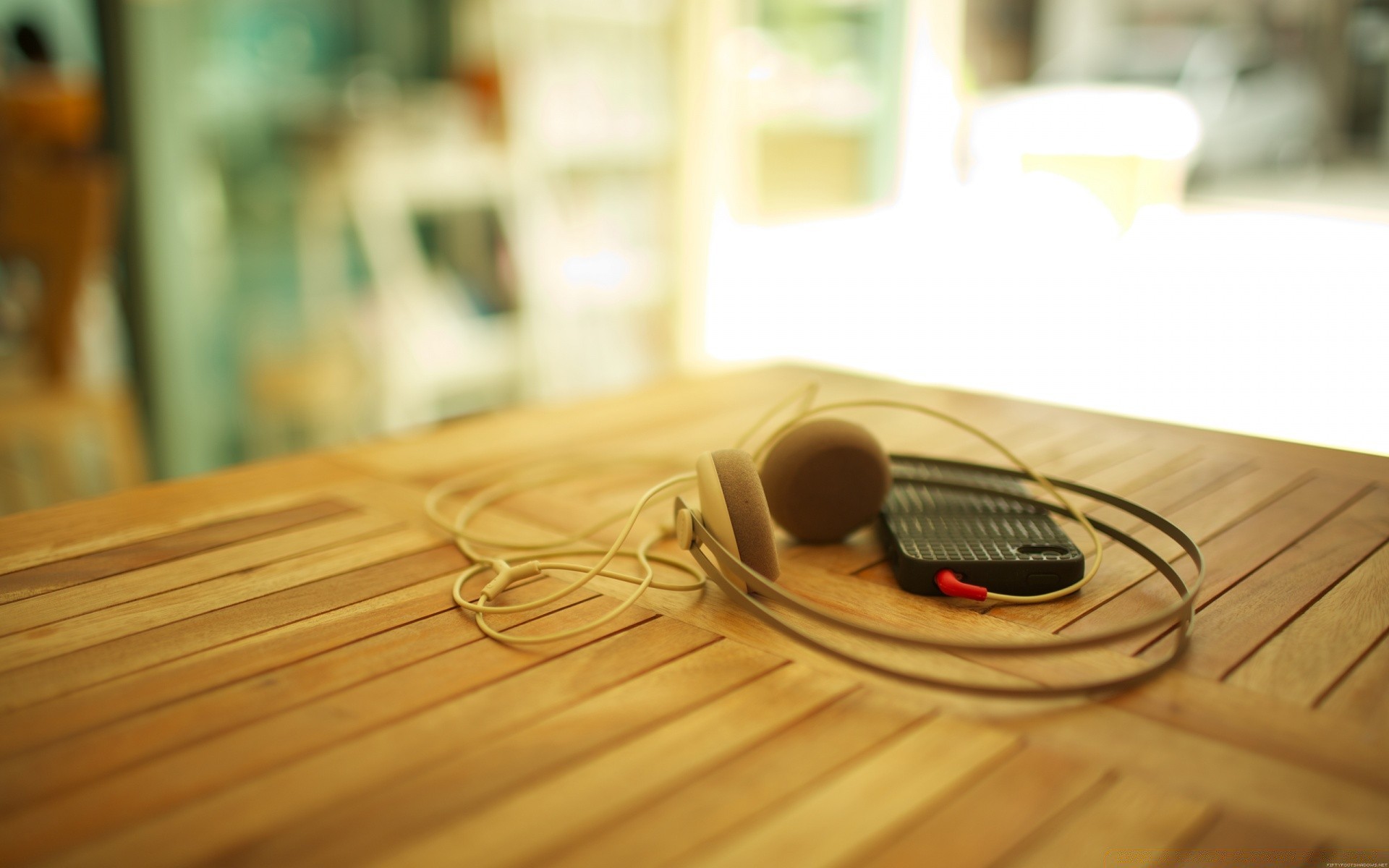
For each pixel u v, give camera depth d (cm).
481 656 68
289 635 71
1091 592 80
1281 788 54
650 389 144
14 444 240
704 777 55
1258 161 638
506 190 313
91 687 64
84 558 86
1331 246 534
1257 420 267
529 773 55
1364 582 81
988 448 117
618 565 85
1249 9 630
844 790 54
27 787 54
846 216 446
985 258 492
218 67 260
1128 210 536
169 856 49
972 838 50
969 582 78
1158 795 54
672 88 354
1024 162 560
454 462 113
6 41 274
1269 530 93
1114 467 110
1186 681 66
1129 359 343
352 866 48
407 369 301
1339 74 612
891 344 368
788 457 86
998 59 676
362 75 289
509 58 305
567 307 337
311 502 100
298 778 55
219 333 270
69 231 218
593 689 64
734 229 389
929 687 64
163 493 103
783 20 392
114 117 252
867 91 441
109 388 226
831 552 88
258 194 271
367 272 294
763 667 67
